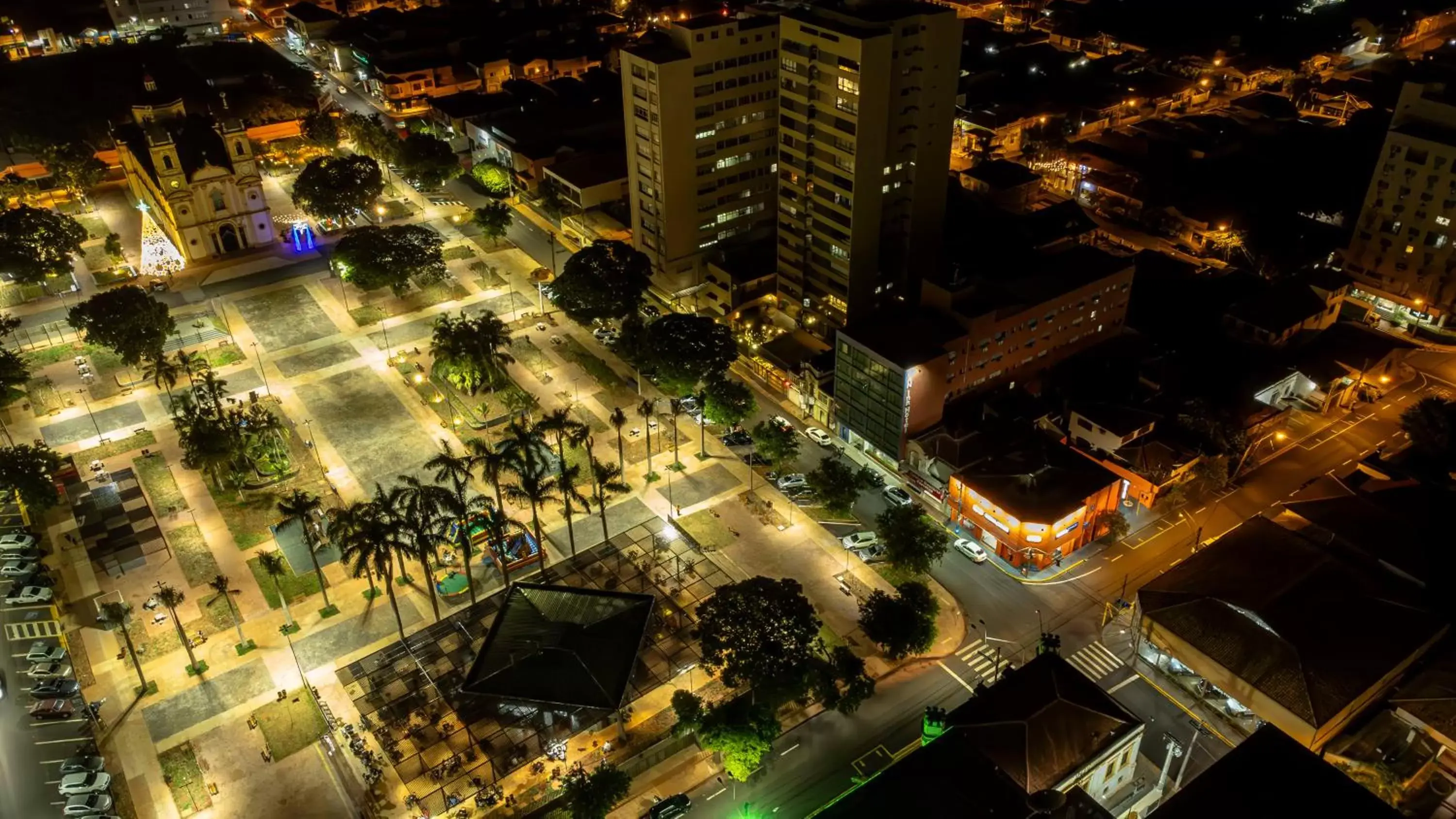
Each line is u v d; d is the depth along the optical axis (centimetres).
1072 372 15300
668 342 15312
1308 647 10275
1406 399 15412
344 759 10494
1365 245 17262
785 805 9944
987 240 18300
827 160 15500
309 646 11919
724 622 10662
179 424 14488
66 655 11869
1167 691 10975
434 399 16288
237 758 10600
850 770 10281
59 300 19588
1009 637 11694
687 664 11181
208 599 12606
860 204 15350
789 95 15650
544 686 10469
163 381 16788
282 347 17862
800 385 15738
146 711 11150
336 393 16550
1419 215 16275
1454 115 15562
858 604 12175
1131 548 12875
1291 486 13775
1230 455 13588
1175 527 13162
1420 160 15938
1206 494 13625
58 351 17888
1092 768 9331
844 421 14938
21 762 10619
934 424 14250
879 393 13938
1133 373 15088
